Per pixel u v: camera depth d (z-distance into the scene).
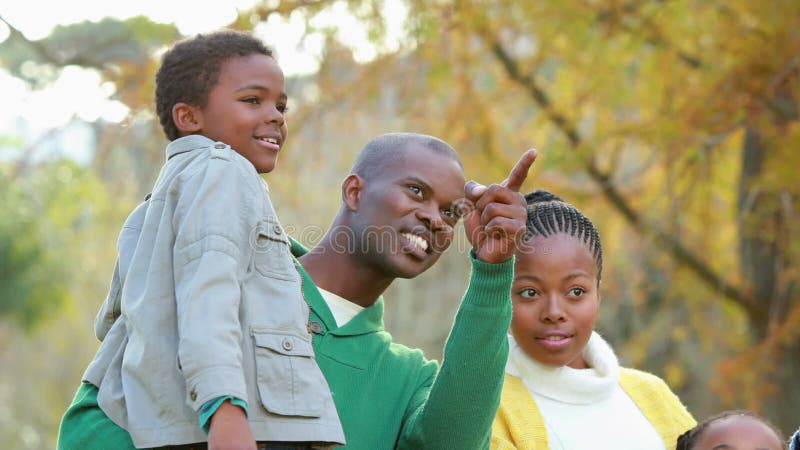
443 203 3.61
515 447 3.82
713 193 9.85
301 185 10.73
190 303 3.02
